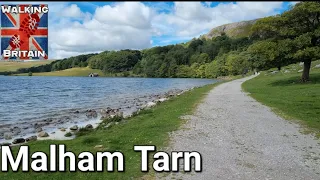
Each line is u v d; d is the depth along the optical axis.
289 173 9.72
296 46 37.91
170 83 104.75
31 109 32.69
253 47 41.69
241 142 13.30
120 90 66.06
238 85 55.00
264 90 38.12
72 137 17.72
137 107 33.72
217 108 23.66
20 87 71.25
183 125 16.83
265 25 40.16
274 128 16.09
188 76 179.12
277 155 11.51
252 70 131.12
